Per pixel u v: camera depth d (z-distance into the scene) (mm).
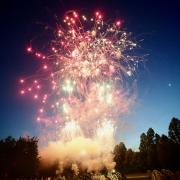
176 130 62750
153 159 61000
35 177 40656
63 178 36844
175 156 56562
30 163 40250
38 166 40969
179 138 62344
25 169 39719
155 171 18156
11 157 39406
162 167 56969
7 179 38000
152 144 65188
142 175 49562
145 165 62969
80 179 31312
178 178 18688
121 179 21156
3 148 39344
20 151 40156
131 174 56375
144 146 66000
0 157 38562
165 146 57406
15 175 39000
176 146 57375
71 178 36219
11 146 40094
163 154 57031
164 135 63312
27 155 40531
